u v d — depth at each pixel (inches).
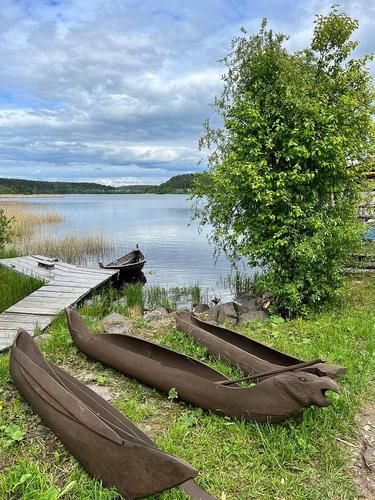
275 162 263.3
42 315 288.7
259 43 327.9
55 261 526.0
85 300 364.8
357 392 157.2
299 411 124.1
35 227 985.5
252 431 129.2
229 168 261.4
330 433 130.0
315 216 255.8
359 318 248.4
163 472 93.6
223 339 198.8
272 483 109.0
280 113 252.2
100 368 180.5
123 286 458.6
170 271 546.0
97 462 104.7
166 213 1791.3
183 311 229.1
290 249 257.6
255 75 267.7
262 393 129.2
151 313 294.8
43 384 126.1
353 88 281.1
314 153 245.0
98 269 482.0
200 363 155.0
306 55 286.4
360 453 123.4
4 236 534.6
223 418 136.7
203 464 116.0
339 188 265.4
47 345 205.0
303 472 113.2
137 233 974.4
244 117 261.6
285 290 260.5
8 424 133.0
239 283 443.2
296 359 162.1
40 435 127.4
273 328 238.8
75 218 1449.3
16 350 149.3
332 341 209.5
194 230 1043.9
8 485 103.7
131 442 99.7
